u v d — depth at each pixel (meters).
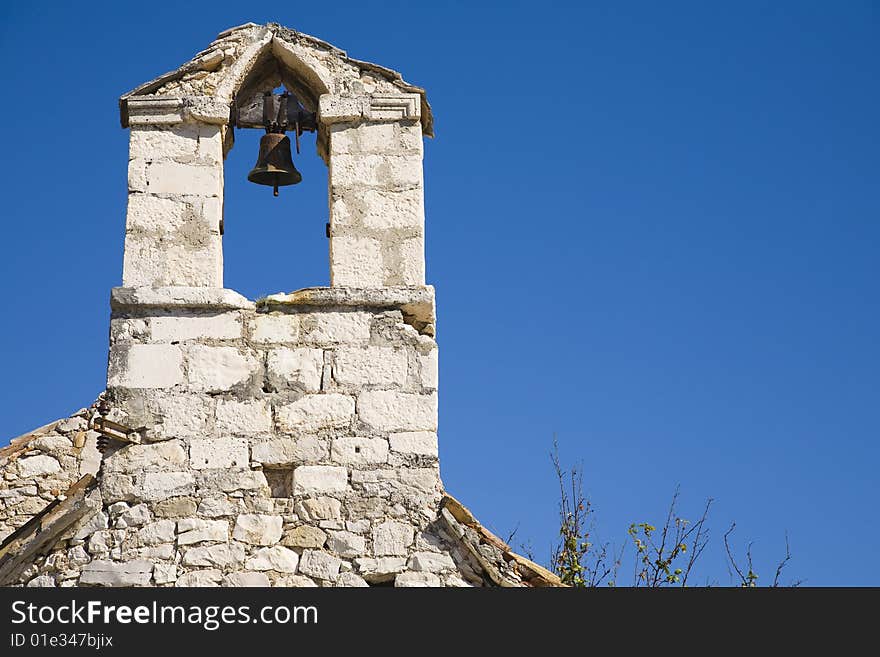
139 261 18.11
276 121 19.33
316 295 17.97
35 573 16.70
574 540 20.55
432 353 17.91
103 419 17.25
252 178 19.61
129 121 18.62
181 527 17.00
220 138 18.72
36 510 20.83
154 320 17.78
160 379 17.56
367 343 17.89
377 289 18.09
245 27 19.25
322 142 19.30
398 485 17.33
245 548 16.97
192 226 18.33
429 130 19.39
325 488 17.27
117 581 16.70
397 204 18.59
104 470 17.19
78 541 16.89
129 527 16.97
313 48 19.19
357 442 17.47
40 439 21.08
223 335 17.78
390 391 17.70
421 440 17.53
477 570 17.02
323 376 17.72
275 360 17.73
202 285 18.06
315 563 16.97
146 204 18.34
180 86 18.88
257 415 17.50
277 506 17.17
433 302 18.09
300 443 17.42
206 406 17.50
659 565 20.77
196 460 17.28
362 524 17.14
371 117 18.86
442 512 17.20
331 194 18.58
